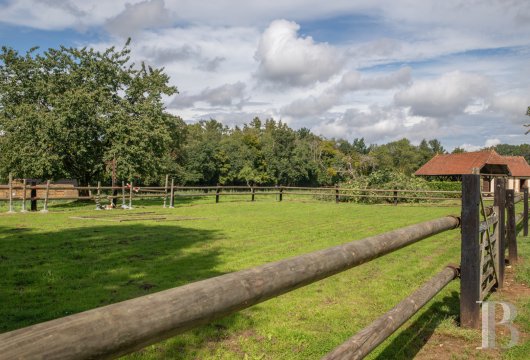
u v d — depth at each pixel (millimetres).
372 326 2711
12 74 23812
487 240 5059
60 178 24938
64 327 932
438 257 8062
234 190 48312
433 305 5168
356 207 20953
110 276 6242
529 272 6742
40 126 22328
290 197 31312
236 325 4375
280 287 1784
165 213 17297
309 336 4133
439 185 37188
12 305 4863
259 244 9312
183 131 54375
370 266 7258
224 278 1525
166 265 7031
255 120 98625
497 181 6027
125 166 23578
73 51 24375
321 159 74750
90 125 23547
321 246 9086
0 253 7961
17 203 24062
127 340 1057
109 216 15688
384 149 86625
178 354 3682
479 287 4441
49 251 8211
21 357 832
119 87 25594
